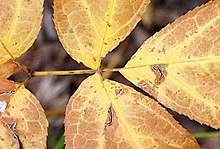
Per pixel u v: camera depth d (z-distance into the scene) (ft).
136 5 1.08
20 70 1.11
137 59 1.10
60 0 1.07
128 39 1.70
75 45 1.10
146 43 1.09
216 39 1.06
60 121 1.67
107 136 1.07
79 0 1.08
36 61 1.69
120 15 1.09
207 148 1.66
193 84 1.07
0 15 1.08
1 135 1.07
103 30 1.09
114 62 1.67
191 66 1.07
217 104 1.06
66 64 1.70
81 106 1.08
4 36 1.09
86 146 1.07
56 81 1.70
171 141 1.07
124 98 1.09
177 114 1.65
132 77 1.10
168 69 1.08
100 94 1.09
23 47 1.10
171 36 1.08
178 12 1.70
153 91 1.09
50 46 1.71
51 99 1.69
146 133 1.08
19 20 1.09
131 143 1.07
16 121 1.08
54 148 1.54
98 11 1.08
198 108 1.07
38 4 1.08
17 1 1.08
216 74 1.06
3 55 1.11
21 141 1.07
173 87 1.08
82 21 1.09
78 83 1.71
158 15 1.70
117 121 1.08
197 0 1.70
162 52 1.09
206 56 1.07
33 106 1.08
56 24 1.08
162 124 1.07
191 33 1.07
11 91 1.09
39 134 1.07
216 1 1.05
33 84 1.69
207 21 1.06
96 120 1.08
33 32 1.10
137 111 1.08
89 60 1.11
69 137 1.07
